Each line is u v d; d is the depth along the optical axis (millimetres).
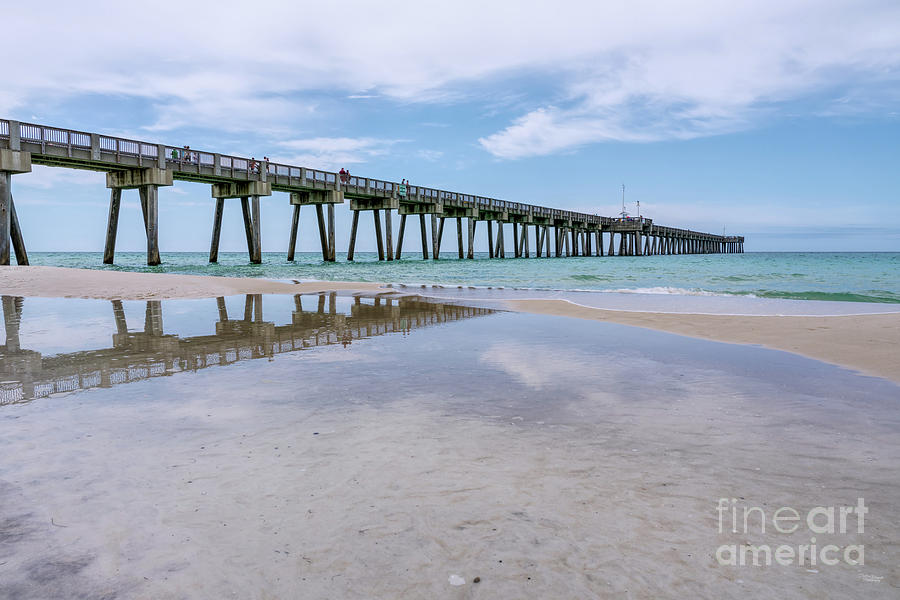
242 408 3867
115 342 6719
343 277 25156
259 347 6441
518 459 2896
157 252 29188
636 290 15945
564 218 73750
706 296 14258
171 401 4043
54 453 2961
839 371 5242
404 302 12188
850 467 2795
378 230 48562
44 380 4719
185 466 2777
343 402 4035
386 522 2193
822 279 23391
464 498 2414
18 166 22094
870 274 27359
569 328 8211
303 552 1972
